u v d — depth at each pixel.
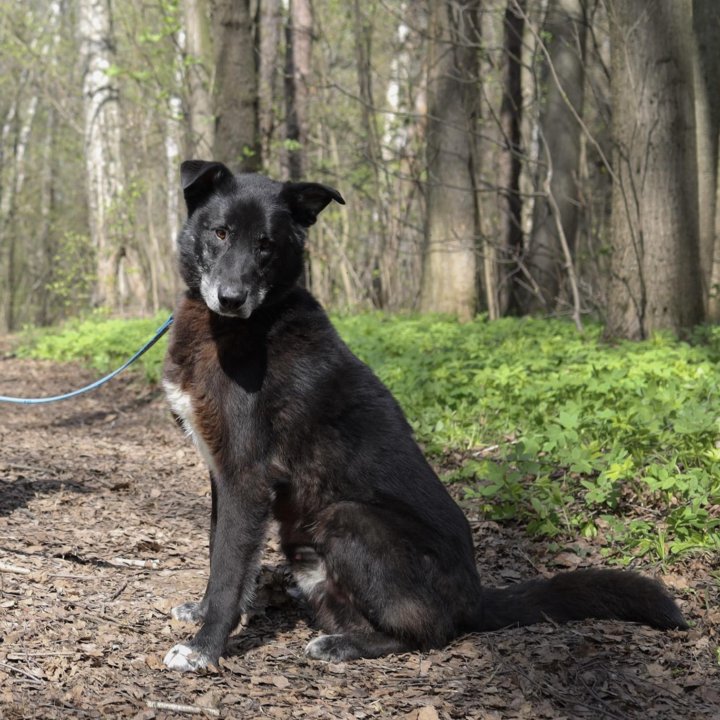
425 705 3.49
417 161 18.58
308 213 4.21
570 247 16.78
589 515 5.54
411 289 20.58
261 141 16.97
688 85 10.74
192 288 4.11
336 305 19.91
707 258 12.54
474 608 4.09
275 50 18.56
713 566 4.85
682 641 4.06
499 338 11.77
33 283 37.44
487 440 7.39
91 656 3.70
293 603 4.64
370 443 4.04
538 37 12.08
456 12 15.38
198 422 3.96
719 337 9.95
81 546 5.30
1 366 15.15
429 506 4.05
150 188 23.66
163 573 4.96
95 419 10.35
